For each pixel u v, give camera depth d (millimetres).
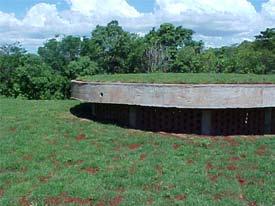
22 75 38156
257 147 12539
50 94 39125
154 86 13664
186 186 9586
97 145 12508
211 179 10125
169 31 50562
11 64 39062
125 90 14242
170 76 15812
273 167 10859
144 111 14570
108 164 10867
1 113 16688
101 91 14898
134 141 12805
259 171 10641
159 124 14375
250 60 44688
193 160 11344
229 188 9570
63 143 12656
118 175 10125
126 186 9570
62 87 39719
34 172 10383
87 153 11750
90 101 15438
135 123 14602
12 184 9734
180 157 11508
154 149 12141
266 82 14312
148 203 8766
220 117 14016
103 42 47031
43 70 39312
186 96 13383
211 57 43844
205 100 13320
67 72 41438
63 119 15555
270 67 45312
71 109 17609
